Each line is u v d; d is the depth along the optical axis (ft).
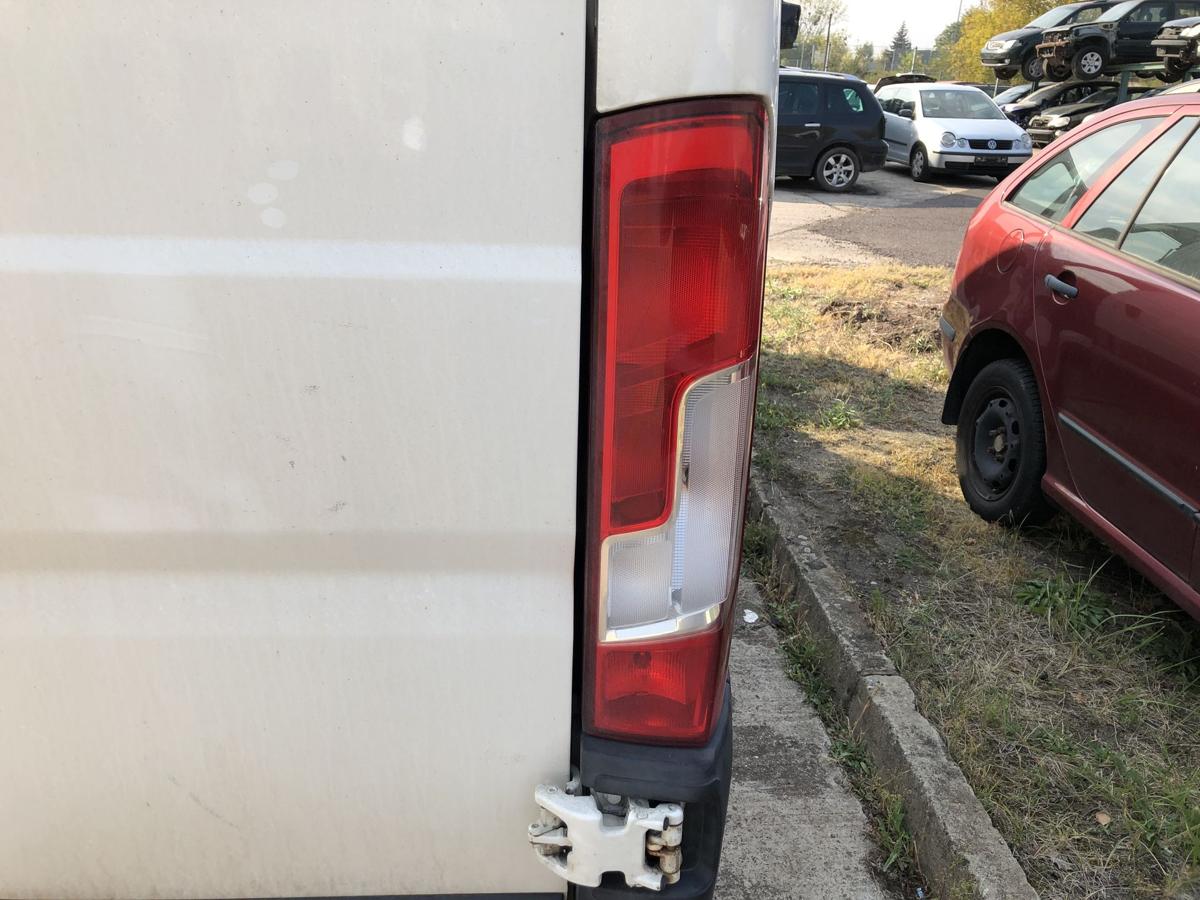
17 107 3.48
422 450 3.89
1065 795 8.21
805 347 20.08
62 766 4.36
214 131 3.51
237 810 4.43
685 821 4.50
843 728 9.41
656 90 3.53
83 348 3.74
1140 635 10.41
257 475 3.91
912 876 7.80
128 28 3.41
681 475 4.06
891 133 54.24
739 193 3.70
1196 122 10.16
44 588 4.10
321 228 3.62
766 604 11.59
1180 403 9.10
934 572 11.55
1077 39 60.34
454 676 4.21
